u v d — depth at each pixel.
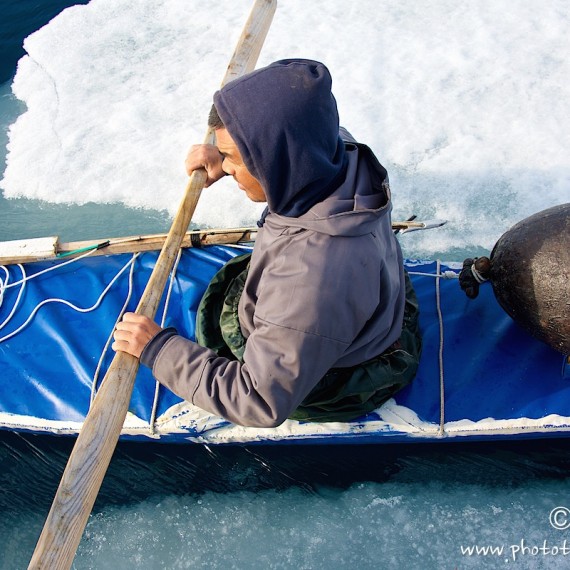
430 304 2.49
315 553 2.27
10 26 4.50
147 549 2.31
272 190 1.47
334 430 2.20
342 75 3.82
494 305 2.47
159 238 2.67
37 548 1.40
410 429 2.20
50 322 2.48
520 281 2.07
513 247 2.11
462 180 3.32
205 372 1.64
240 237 2.70
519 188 3.28
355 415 2.13
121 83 3.93
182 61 4.04
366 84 3.76
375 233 1.58
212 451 2.42
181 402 2.25
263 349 1.52
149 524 2.37
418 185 3.32
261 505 2.38
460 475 2.40
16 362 2.39
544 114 3.56
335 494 2.39
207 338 2.21
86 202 3.41
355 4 4.32
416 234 3.18
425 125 3.54
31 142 3.65
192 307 2.45
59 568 1.39
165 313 2.44
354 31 4.11
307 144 1.39
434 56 3.90
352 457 2.41
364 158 1.65
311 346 1.49
